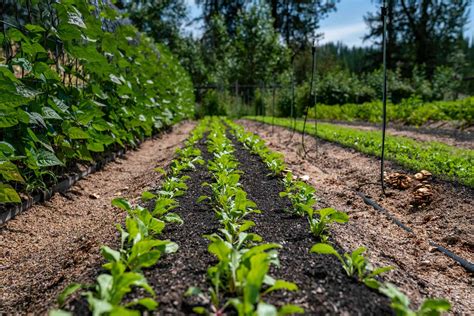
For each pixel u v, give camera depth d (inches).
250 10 1034.1
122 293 67.0
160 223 99.0
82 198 178.1
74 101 185.9
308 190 135.9
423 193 173.5
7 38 144.0
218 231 111.3
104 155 243.3
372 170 230.4
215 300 69.4
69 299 77.0
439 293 100.6
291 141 378.9
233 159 220.8
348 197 189.5
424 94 831.7
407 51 1520.7
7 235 131.0
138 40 361.4
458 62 1454.2
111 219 138.6
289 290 77.0
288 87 855.7
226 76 1021.2
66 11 162.7
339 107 767.7
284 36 1675.7
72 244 122.5
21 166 156.9
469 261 126.0
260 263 66.3
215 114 837.2
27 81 155.3
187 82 660.7
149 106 319.0
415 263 121.4
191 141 275.6
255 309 67.6
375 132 415.5
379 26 1539.1
